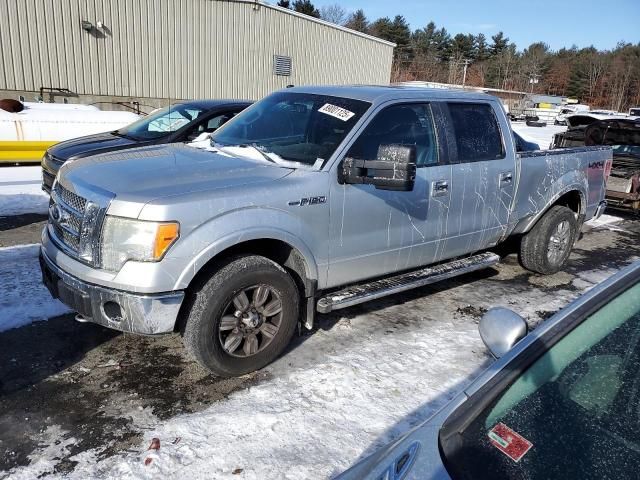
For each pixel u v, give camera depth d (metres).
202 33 20.61
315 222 3.47
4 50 16.91
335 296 3.78
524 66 92.50
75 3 17.80
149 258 2.86
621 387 1.69
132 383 3.27
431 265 4.60
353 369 3.56
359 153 3.71
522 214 5.12
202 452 2.70
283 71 23.25
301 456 2.71
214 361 3.18
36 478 2.48
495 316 2.11
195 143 4.31
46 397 3.08
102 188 3.06
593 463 1.47
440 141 4.26
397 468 1.55
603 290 2.02
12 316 3.98
